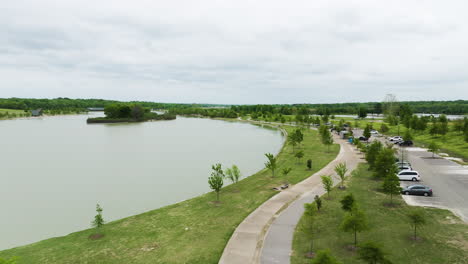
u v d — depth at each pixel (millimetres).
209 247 20000
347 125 104438
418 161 47094
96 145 88000
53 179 47969
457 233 20922
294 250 18969
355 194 30484
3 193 40438
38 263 18922
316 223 23203
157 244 21047
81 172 53125
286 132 108938
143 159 65188
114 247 20906
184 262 18250
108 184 44344
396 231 21469
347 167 43406
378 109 171375
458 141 63562
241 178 45094
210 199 31453
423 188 29812
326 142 60344
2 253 20594
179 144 89062
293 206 27328
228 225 23688
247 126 157500
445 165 43875
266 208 27078
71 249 20875
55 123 179250
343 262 17266
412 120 80188
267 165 41062
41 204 35562
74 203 35812
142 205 34406
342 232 21469
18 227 28766
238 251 19078
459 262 17094
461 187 32562
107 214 31812
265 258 18016
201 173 50969
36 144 90500
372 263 15500
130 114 199000
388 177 28031
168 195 38125
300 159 51906
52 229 28297
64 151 77125
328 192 29781
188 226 24078
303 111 167375
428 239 20109
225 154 70438
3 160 65188
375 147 42281
